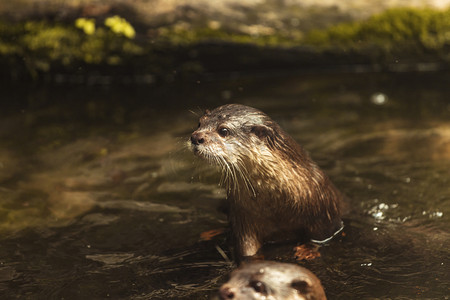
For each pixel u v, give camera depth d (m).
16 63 14.68
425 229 8.21
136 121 12.44
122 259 7.66
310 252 7.74
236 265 7.50
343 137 11.38
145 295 6.84
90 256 7.73
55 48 14.61
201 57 14.92
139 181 9.88
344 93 13.77
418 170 9.91
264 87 14.29
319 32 15.30
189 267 7.46
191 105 13.26
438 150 10.60
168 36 14.83
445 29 15.06
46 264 7.54
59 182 9.84
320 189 7.86
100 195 9.41
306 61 15.17
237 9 15.98
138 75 14.98
